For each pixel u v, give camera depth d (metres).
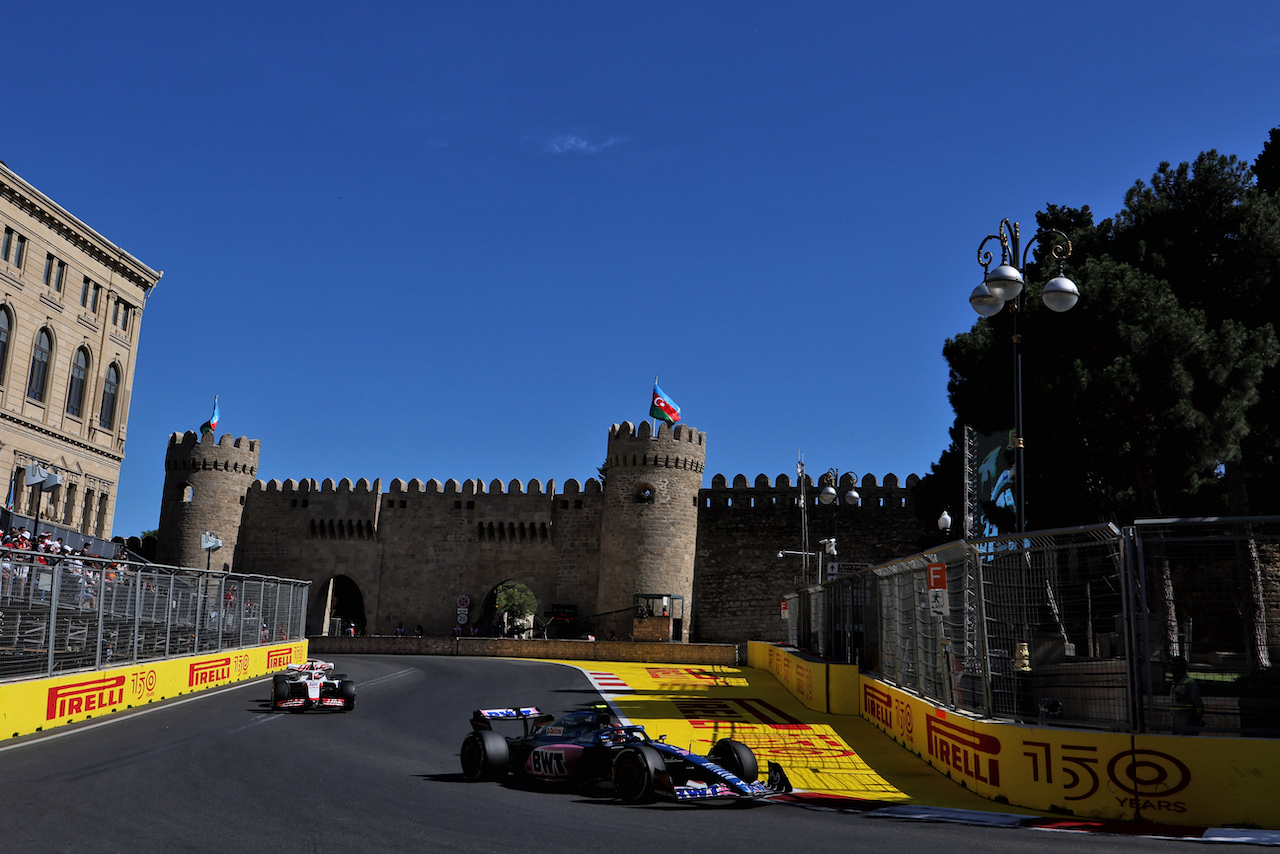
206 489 75.00
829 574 31.28
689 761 12.94
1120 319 30.16
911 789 14.74
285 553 75.44
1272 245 31.12
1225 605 12.09
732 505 70.62
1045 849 10.02
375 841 10.16
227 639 31.95
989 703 14.25
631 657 50.28
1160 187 34.34
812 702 26.52
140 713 22.50
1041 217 43.41
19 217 42.41
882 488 68.44
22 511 42.03
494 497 73.25
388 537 74.25
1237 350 29.03
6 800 12.42
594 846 10.01
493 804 12.55
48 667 20.00
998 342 35.16
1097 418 29.86
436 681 35.16
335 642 57.41
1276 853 9.92
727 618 68.94
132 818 11.28
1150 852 9.89
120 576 23.83
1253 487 35.22
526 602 130.00
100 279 48.78
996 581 14.46
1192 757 11.73
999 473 34.47
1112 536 12.80
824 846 10.11
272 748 17.66
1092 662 13.23
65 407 46.03
